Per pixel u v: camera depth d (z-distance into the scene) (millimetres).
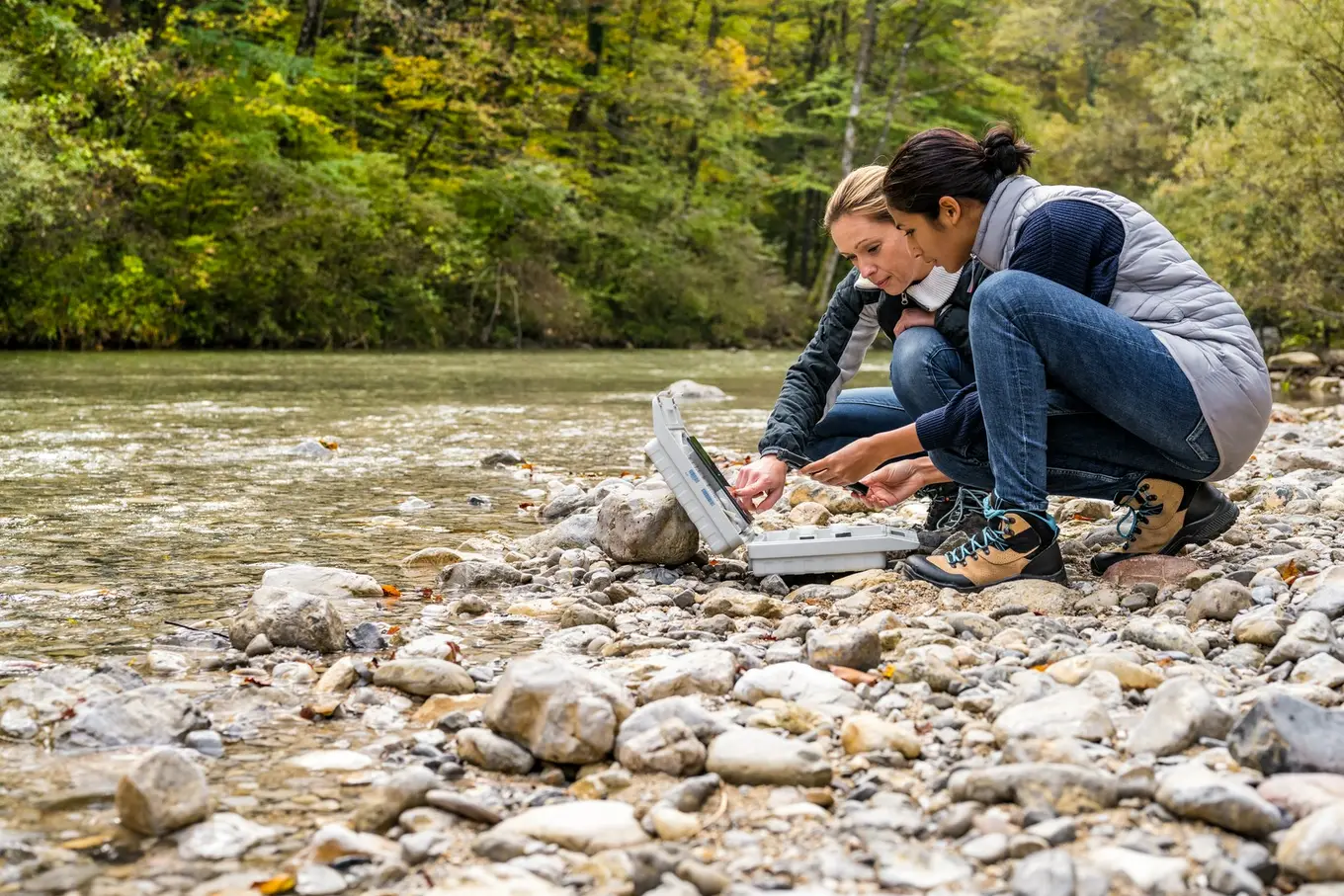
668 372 12633
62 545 2887
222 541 2977
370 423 6328
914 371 2697
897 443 2432
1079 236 2238
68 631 2068
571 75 22500
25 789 1346
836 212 2600
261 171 16984
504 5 20922
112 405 7160
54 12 14734
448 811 1286
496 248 21016
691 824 1231
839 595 2369
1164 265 2262
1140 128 24422
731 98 24578
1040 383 2248
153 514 3375
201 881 1120
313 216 17047
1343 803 1158
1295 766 1309
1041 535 2312
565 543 2912
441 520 3387
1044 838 1180
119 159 13742
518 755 1441
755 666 1840
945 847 1186
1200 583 2318
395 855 1180
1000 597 2258
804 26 29312
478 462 4723
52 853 1181
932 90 27828
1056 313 2191
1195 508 2443
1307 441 5617
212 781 1377
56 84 15039
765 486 2643
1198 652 1875
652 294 23188
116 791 1317
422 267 18750
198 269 15703
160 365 12062
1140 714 1548
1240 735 1364
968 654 1814
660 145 25203
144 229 16328
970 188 2273
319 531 3148
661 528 2627
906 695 1666
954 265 2398
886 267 2588
